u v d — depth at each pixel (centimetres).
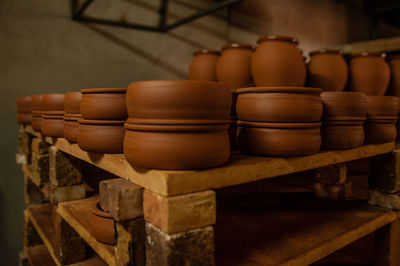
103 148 92
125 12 300
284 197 166
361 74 139
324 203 154
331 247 111
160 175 69
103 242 103
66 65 273
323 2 450
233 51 133
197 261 72
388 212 137
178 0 329
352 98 105
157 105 69
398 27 541
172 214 68
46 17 263
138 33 307
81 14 266
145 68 313
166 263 68
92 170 192
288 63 112
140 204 77
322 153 103
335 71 130
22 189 266
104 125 92
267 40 117
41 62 263
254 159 89
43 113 136
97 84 288
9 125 255
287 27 416
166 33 324
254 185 193
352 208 144
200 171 72
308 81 136
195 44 343
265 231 121
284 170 92
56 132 130
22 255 206
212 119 72
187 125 69
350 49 254
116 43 296
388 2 459
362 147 119
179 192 69
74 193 142
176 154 69
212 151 72
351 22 486
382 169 142
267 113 89
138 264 79
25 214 208
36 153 162
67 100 112
